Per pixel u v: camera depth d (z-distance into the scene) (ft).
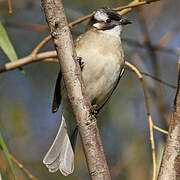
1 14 38.09
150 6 38.99
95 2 38.04
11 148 36.63
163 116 33.73
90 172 18.78
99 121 35.53
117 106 35.70
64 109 26.89
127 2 36.88
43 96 38.73
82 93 18.83
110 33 28.76
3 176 25.02
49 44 39.11
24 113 37.52
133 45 37.24
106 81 26.96
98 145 18.81
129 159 34.71
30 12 39.73
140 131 35.58
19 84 38.83
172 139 18.58
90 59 26.45
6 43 24.76
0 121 36.68
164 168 18.61
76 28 37.19
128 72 36.22
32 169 36.52
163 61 39.55
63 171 24.81
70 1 38.52
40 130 38.04
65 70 18.78
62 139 26.35
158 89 34.86
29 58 28.35
